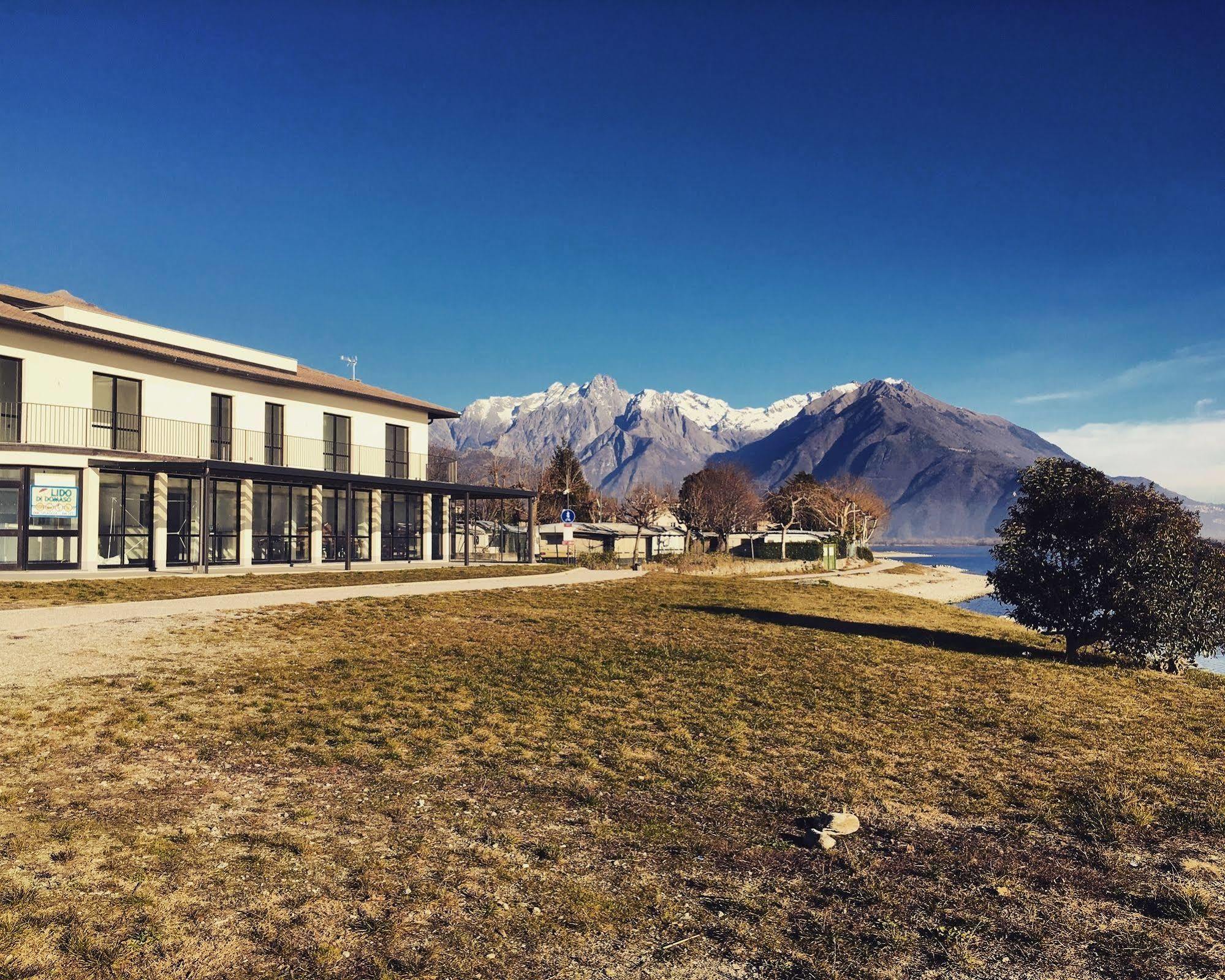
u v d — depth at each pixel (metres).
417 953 5.07
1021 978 5.04
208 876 5.90
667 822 7.57
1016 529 18.97
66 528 26.50
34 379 26.30
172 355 30.11
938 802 8.41
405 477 40.97
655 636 18.44
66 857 6.00
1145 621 17.25
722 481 98.12
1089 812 8.16
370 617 18.61
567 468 85.12
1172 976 5.09
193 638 14.85
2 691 10.41
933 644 19.75
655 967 5.07
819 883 6.39
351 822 7.16
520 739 9.97
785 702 12.57
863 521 108.75
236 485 32.41
